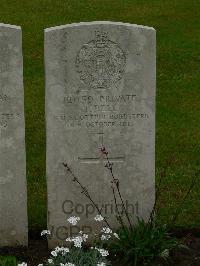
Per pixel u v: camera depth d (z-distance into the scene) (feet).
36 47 16.08
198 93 14.01
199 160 10.99
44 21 17.71
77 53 7.79
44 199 9.59
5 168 8.08
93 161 8.17
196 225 8.86
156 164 10.83
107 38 7.80
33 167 10.63
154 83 8.00
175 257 8.10
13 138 7.99
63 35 7.72
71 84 7.88
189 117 12.85
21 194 8.21
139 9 19.07
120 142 8.15
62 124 7.98
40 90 13.89
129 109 8.05
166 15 18.66
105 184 8.27
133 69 7.92
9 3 19.07
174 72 15.06
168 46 16.46
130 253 7.81
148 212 8.43
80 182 8.22
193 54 16.01
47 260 8.00
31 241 8.57
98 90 7.95
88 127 8.05
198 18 18.53
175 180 10.18
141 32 7.82
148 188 8.35
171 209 9.27
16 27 7.66
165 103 13.48
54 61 7.78
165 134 12.07
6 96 7.83
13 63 7.74
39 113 12.84
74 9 18.80
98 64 7.86
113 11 18.80
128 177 8.28
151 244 7.87
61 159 8.11
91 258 7.55
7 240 8.36
